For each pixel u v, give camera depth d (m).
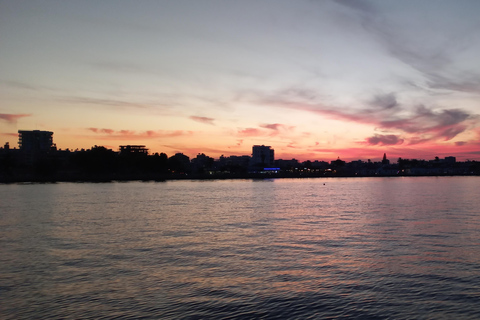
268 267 31.55
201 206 91.62
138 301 23.81
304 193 152.75
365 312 22.05
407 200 107.50
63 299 24.20
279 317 21.42
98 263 33.09
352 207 87.31
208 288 26.17
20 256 35.88
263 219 64.75
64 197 122.38
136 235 47.94
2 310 22.48
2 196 125.94
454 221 59.44
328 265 32.03
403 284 26.73
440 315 21.59
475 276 28.39
